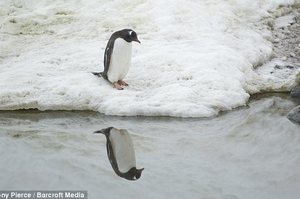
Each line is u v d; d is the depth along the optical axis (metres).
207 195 10.70
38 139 14.13
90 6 22.16
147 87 16.72
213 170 12.02
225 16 21.66
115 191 10.88
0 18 21.98
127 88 16.62
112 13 21.59
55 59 18.52
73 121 15.51
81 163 12.43
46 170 11.96
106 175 11.70
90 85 16.66
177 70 17.45
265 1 23.78
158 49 18.80
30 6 22.83
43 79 17.08
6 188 10.99
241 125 15.05
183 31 20.23
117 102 15.87
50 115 15.91
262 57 19.64
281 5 23.81
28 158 12.73
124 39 15.84
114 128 14.91
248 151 13.20
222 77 17.09
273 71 18.95
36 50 19.45
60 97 16.27
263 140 13.91
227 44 19.78
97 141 13.99
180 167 12.20
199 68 17.47
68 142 13.90
